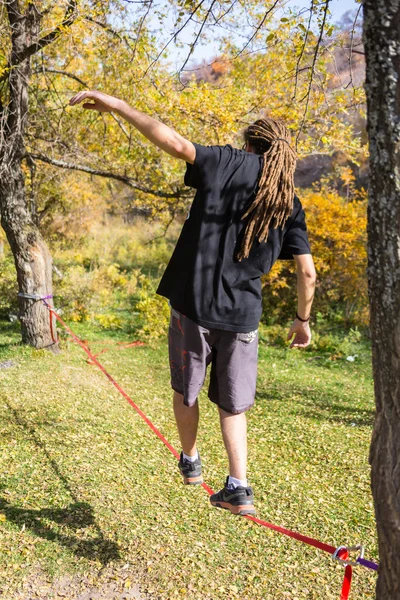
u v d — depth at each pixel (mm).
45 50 10984
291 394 10430
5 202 10922
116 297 18750
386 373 2324
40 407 8211
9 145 10266
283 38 6125
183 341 2814
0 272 16234
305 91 8562
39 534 4906
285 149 2717
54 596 4164
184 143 2555
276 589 4359
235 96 9492
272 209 2648
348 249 16656
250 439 7938
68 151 12484
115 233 27359
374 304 2312
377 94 2154
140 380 10438
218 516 5438
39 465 6250
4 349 11164
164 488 5957
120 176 11805
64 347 12062
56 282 15906
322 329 16484
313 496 6090
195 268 2682
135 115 2514
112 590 4250
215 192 2646
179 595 4215
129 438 7363
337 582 4500
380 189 2209
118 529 5047
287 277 17234
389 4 2072
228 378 2842
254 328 2783
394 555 2387
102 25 9141
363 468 6957
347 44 5316
